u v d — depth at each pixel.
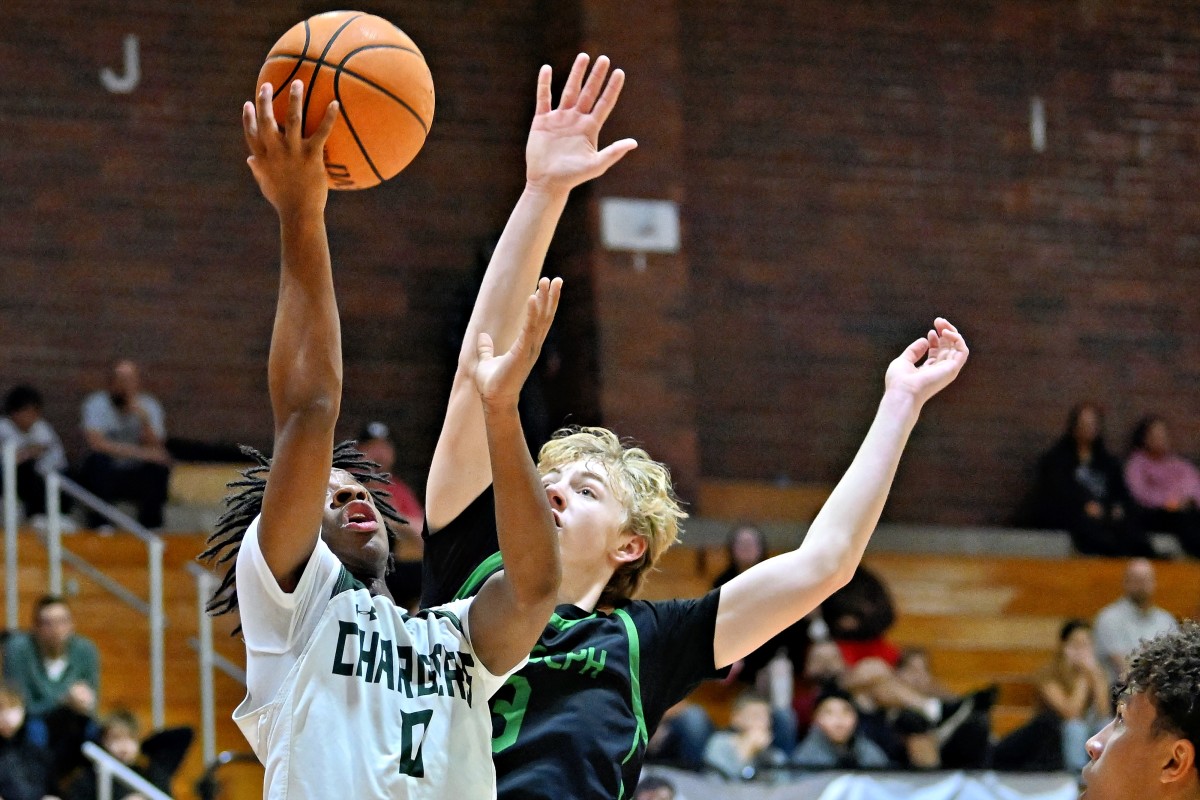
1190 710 3.09
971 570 13.41
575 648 3.70
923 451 14.95
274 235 13.85
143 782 8.07
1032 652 13.11
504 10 14.45
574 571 3.90
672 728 9.44
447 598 3.96
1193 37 16.28
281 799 3.06
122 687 10.91
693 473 13.71
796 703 10.47
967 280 15.28
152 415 12.66
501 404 3.10
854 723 9.53
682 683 3.80
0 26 13.41
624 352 13.68
